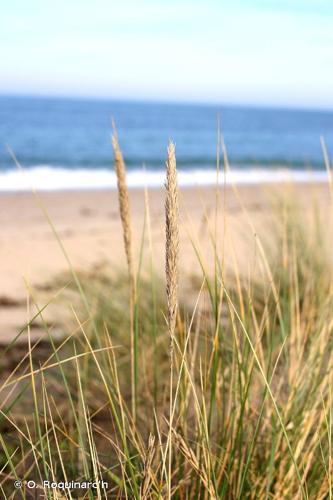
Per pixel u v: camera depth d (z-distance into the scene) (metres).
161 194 16.91
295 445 2.15
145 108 176.12
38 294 4.86
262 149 49.91
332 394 2.27
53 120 87.50
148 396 2.73
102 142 49.34
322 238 4.79
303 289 3.71
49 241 8.89
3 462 2.43
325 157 2.88
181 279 4.93
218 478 2.00
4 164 28.66
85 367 3.15
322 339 2.63
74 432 2.54
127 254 2.27
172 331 1.51
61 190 18.39
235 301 3.44
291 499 2.00
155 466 2.03
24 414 2.88
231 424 2.16
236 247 6.26
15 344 4.22
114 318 3.86
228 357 2.59
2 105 144.12
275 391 2.57
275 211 5.45
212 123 104.50
